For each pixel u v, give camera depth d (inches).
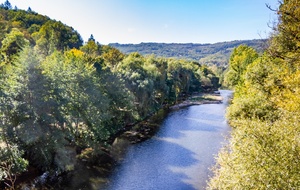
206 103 2908.5
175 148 1314.0
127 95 1584.6
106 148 1274.6
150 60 2719.0
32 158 913.5
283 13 465.7
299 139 399.9
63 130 989.8
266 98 948.6
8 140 823.7
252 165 404.2
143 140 1445.6
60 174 938.1
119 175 991.0
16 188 800.3
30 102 870.4
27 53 912.9
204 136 1530.5
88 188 876.6
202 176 984.3
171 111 2375.7
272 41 540.7
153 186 904.9
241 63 2218.3
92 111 1148.5
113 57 3043.8
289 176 368.2
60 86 1024.2
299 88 564.7
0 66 1235.2
